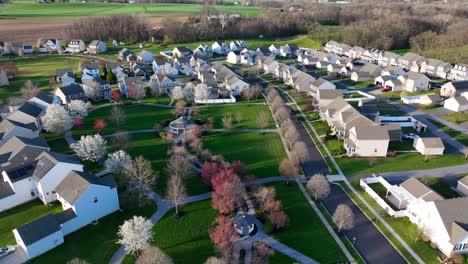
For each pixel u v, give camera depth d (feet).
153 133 350.23
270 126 370.53
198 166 289.74
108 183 232.32
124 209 238.07
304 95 468.75
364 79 536.83
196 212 236.22
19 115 336.29
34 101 374.22
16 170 244.63
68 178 234.58
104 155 298.35
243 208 240.32
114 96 443.73
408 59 600.39
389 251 206.80
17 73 557.33
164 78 472.44
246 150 320.29
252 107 424.87
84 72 518.37
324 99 414.82
